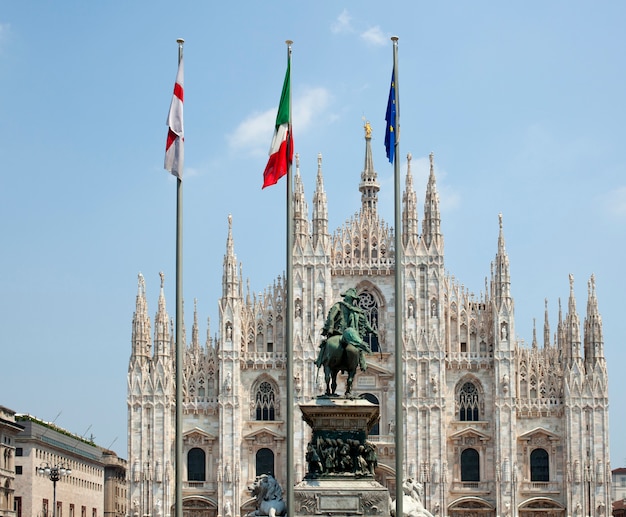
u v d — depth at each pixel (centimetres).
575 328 13525
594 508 13200
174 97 5800
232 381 13512
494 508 13250
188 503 13388
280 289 13850
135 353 13575
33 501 17388
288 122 5819
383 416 13475
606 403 13362
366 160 15488
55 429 19425
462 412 13588
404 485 6700
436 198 13850
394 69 6022
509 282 13612
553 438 13412
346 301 5984
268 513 6191
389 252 13850
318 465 5697
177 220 5709
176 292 5647
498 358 13438
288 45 5906
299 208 13850
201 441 13538
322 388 13488
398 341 5528
